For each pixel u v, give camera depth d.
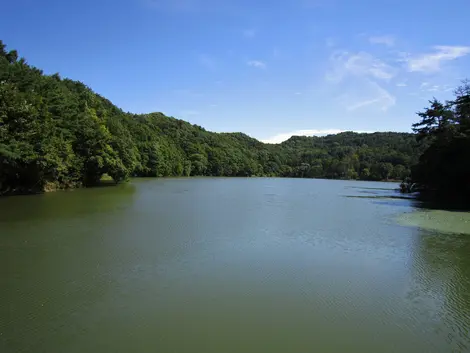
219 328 8.59
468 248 16.88
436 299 10.68
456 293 11.14
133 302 9.98
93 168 51.75
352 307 9.99
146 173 98.06
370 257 15.18
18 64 40.97
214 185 72.38
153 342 7.88
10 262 13.44
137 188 53.12
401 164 122.94
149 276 12.15
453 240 18.66
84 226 20.47
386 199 44.75
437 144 44.38
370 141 196.38
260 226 22.16
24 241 16.66
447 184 44.09
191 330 8.45
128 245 16.27
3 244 16.08
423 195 50.62
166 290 10.91
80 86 70.44
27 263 13.35
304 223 23.72
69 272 12.42
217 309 9.65
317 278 12.35
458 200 42.44
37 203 30.41
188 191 51.75
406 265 14.05
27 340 7.89
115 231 19.30
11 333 8.20
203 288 11.14
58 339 7.95
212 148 141.12
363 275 12.77
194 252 15.37
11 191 37.31
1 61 40.41
